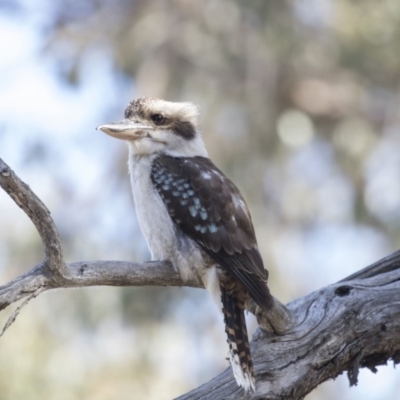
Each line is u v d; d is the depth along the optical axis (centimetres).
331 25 1599
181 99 1508
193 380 1374
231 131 1512
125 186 1497
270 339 767
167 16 1552
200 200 785
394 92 1627
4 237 1385
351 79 1622
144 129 837
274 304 745
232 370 755
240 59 1532
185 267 776
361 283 804
